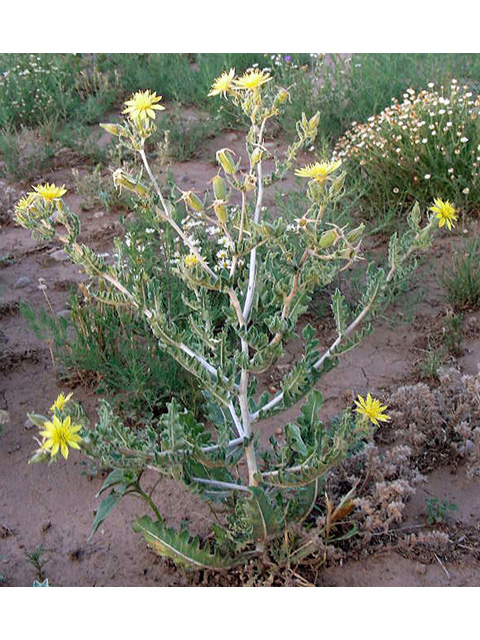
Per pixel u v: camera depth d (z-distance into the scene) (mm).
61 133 6945
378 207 5277
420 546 2875
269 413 2596
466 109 5367
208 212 5117
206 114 7422
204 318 2605
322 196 2256
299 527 2799
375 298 2590
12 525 3072
